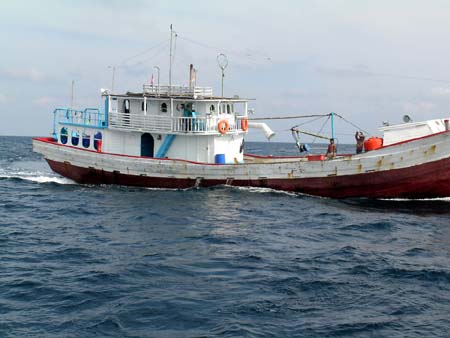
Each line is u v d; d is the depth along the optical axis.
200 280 16.75
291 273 17.56
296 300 15.16
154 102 35.12
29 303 14.87
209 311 14.27
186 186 34.03
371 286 16.38
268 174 32.66
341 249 20.73
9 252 20.14
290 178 32.28
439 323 13.69
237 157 36.16
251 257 19.44
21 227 24.66
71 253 19.91
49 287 16.03
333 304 14.91
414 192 30.48
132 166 34.81
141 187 35.16
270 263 18.75
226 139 35.34
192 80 35.56
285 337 12.87
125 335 12.93
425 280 16.95
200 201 30.27
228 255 19.70
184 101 34.47
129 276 17.06
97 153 35.94
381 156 30.06
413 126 30.12
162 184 34.44
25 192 35.03
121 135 36.06
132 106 35.91
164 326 13.41
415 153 29.34
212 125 34.41
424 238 22.89
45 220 26.25
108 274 17.17
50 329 13.23
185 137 34.66
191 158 34.75
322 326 13.47
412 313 14.30
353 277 17.22
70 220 26.16
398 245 21.66
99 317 13.88
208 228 24.23
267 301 15.00
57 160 38.16
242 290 15.86
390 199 31.08
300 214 27.59
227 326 13.32
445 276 17.28
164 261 18.75
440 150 28.78
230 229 24.09
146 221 25.67
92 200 31.44
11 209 29.06
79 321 13.67
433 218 26.86
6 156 71.19
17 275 17.23
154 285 16.25
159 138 35.16
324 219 26.53
